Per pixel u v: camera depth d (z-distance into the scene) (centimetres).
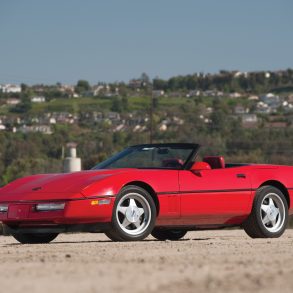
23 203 1545
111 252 1226
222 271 900
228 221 1689
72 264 999
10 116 19712
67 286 768
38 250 1309
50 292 726
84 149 11481
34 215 1530
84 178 1558
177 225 1625
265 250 1245
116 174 1556
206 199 1638
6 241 1852
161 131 13025
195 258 1080
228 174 1677
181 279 823
